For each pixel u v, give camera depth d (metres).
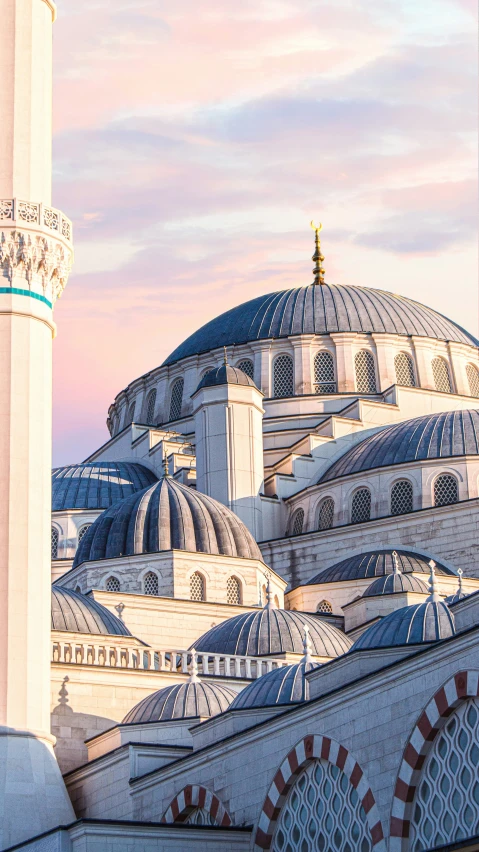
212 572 88.31
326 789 52.25
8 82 67.94
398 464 98.88
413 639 54.66
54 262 67.06
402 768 47.62
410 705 47.91
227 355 115.12
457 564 93.62
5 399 64.69
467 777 45.25
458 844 42.84
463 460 97.50
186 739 65.94
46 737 62.66
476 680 44.97
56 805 61.53
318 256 127.56
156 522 90.00
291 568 99.44
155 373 119.56
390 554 93.19
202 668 76.94
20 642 62.44
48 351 66.81
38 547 64.00
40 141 68.25
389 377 113.06
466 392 115.38
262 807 55.12
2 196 66.50
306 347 113.12
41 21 69.75
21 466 64.12
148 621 84.25
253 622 78.38
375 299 118.75
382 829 48.25
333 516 100.88
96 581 88.19
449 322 121.31
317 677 57.25
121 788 64.94
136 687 74.31
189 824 56.81
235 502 98.94
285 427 110.88
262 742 56.03
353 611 86.00
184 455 106.81
